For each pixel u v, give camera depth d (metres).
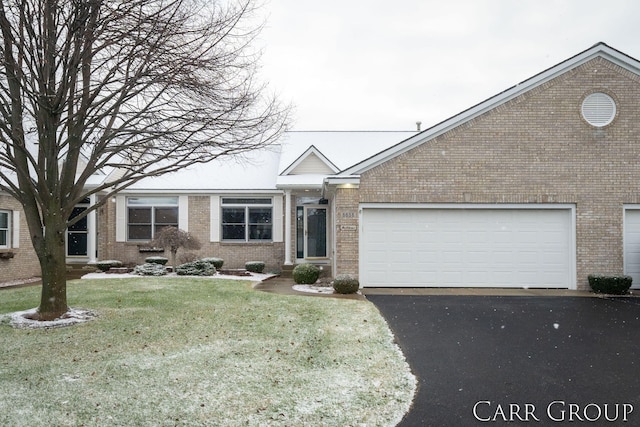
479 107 12.91
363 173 13.05
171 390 4.98
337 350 6.61
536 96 12.93
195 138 9.23
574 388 5.23
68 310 8.68
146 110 8.47
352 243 12.97
